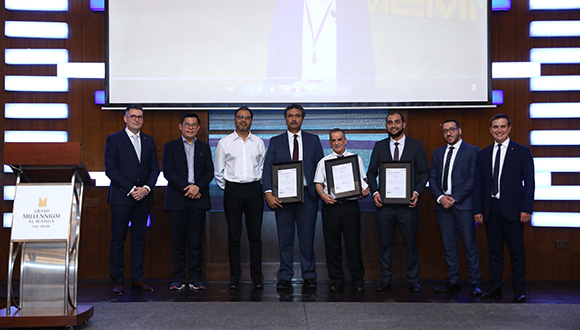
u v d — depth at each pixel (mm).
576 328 3369
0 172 5320
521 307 3977
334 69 5348
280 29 5375
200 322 3531
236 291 4727
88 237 5391
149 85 5348
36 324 3293
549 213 5309
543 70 5395
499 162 4441
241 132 4867
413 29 5344
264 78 5367
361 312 3820
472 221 4676
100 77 5426
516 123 5387
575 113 5320
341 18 5367
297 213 4887
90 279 5371
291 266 4891
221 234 5430
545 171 5316
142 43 5359
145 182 4801
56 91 5418
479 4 5328
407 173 4660
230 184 4824
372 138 5492
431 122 5406
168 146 4922
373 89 5340
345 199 4715
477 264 4656
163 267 5395
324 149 5488
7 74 5406
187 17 5379
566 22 5355
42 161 3430
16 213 3418
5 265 5305
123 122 5430
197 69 5371
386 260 4762
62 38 5441
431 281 5285
